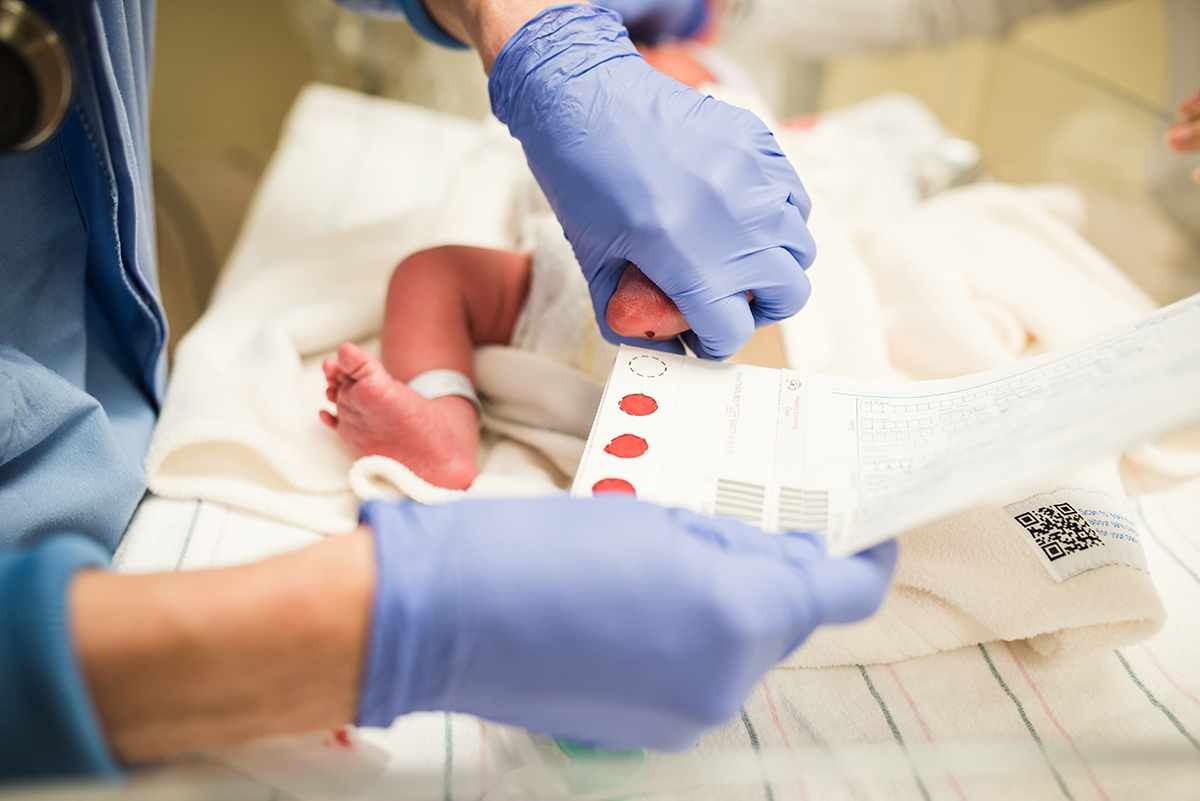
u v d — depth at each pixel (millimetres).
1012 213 1199
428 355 895
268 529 776
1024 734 625
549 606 457
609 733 506
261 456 799
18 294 686
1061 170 1546
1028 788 563
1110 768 568
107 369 842
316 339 1001
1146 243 1329
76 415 687
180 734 427
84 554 428
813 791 568
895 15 1652
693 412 650
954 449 547
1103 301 1016
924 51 1915
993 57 1725
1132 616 630
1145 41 1566
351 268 1153
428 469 786
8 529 637
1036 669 678
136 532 758
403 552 457
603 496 514
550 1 848
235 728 439
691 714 474
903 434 610
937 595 684
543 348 926
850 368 886
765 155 747
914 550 685
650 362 696
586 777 542
